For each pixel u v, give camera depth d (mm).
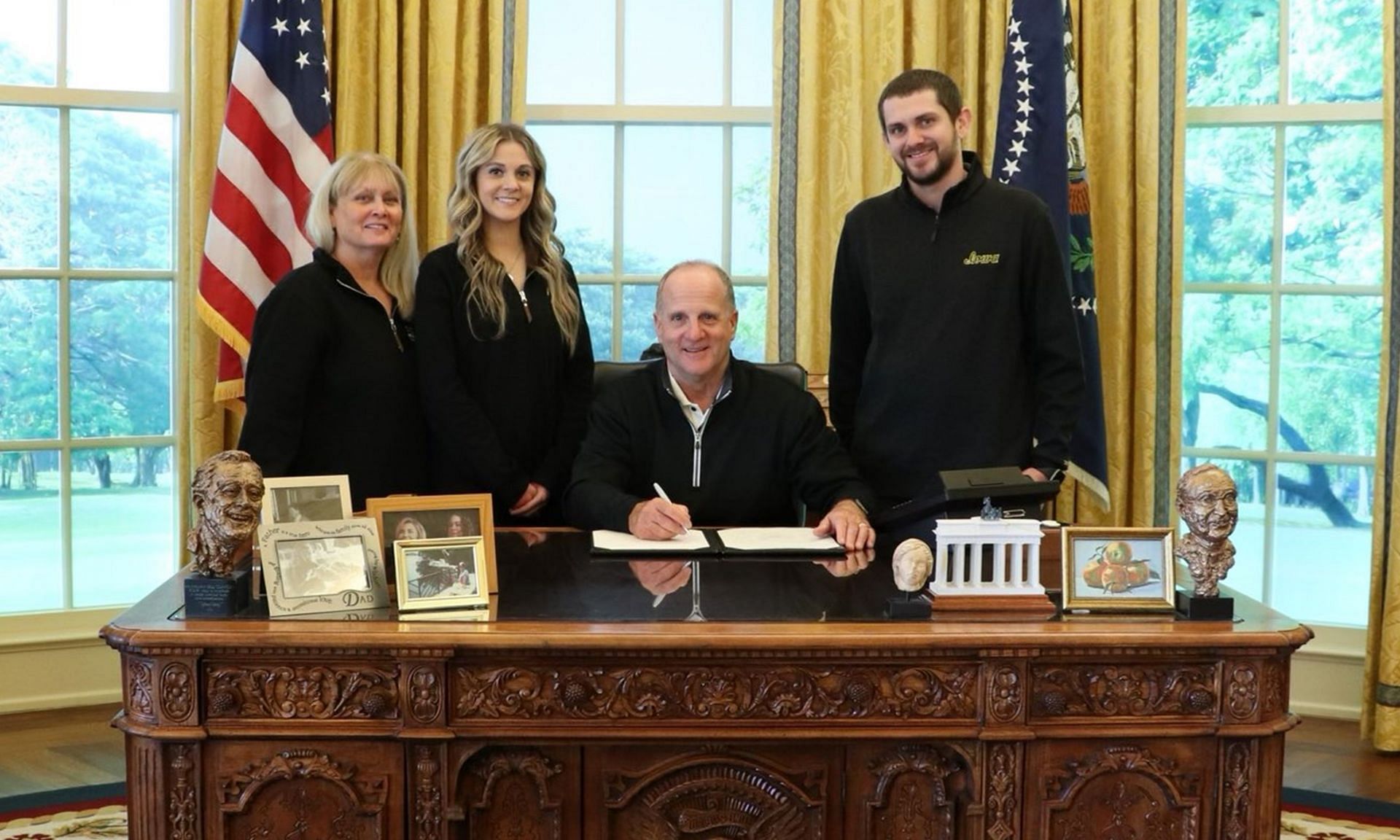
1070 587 2078
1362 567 4238
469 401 3062
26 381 4172
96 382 4246
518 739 1951
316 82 3785
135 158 4246
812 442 2896
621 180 4441
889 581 2270
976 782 1974
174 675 1914
